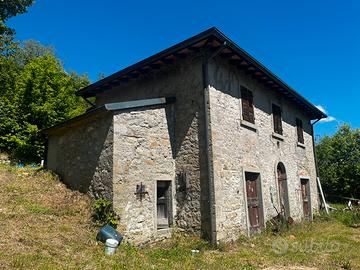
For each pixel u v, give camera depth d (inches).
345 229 407.5
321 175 764.6
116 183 276.7
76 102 643.5
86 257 206.1
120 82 393.4
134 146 296.4
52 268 177.3
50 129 365.1
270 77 396.2
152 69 359.3
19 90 572.1
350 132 780.0
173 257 247.4
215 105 318.3
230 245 295.6
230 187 319.3
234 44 313.6
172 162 323.6
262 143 400.2
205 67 317.7
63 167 348.5
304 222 452.4
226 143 325.1
